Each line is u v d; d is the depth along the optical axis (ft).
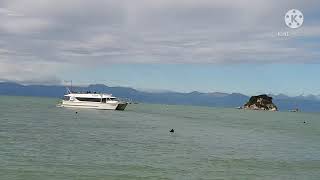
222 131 332.80
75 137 224.12
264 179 133.80
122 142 211.41
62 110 504.02
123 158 158.71
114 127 308.81
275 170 150.71
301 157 186.91
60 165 138.62
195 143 224.94
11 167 131.95
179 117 560.20
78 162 145.38
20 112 447.83
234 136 288.30
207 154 181.47
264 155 188.24
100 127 301.22
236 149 206.90
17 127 266.77
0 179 116.67
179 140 237.25
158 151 183.73
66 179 119.85
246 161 167.12
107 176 126.11
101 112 501.56
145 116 508.94
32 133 233.76
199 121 482.69
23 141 194.90
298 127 449.06
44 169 131.13
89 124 321.93
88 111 504.43
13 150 165.37
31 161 143.02
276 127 432.25
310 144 252.01
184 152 184.55
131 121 390.63
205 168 146.72
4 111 459.73
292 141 268.82
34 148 173.58
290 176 140.97
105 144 199.41
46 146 181.47
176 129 325.62
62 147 180.65
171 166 146.61
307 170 153.17
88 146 188.65
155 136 254.27
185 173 135.95
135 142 214.48
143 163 149.59
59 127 283.18
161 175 131.03
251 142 248.93
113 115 467.93
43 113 440.04
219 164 156.56
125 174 130.00
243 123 489.26
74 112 475.72
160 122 409.28
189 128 347.97
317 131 385.09
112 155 164.96
